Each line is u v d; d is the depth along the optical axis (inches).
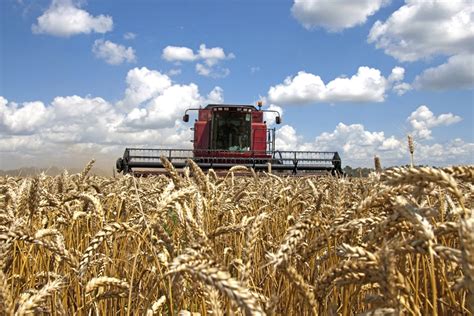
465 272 55.7
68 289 128.3
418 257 104.2
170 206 111.3
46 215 199.6
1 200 209.2
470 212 69.5
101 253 153.3
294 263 112.1
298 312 117.3
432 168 73.3
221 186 247.1
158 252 126.3
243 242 160.4
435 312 70.0
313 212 165.9
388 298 69.6
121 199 197.2
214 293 78.2
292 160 949.8
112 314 147.7
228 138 1021.8
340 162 932.6
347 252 74.3
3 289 76.1
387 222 82.7
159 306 111.6
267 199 248.2
